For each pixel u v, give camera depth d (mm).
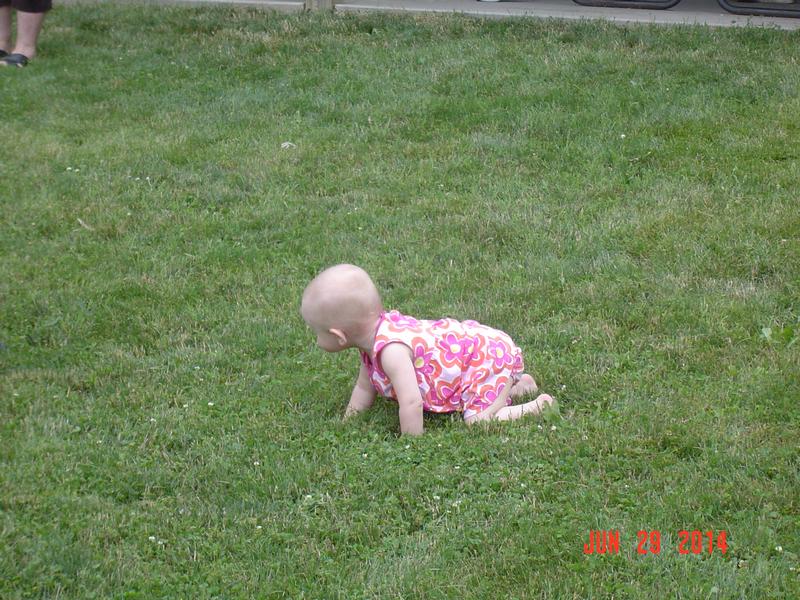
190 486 3439
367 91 5965
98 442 3561
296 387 3771
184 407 3699
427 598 3156
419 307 4113
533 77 6059
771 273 4277
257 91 6023
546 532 3277
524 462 3482
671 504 3334
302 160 5141
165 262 4402
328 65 6430
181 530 3316
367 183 4957
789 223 4500
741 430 3557
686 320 4023
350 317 3562
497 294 4184
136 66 6535
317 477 3447
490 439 3545
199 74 6383
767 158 5035
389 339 3568
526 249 4453
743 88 5738
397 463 3486
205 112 5730
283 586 3182
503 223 4598
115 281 4285
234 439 3582
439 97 5816
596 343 3951
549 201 4770
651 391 3732
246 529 3318
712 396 3689
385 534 3312
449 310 4090
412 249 4457
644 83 5883
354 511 3359
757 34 6648
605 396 3721
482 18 7242
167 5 7883
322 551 3258
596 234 4512
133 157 5160
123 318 4109
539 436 3559
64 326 4051
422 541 3279
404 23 7129
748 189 4781
